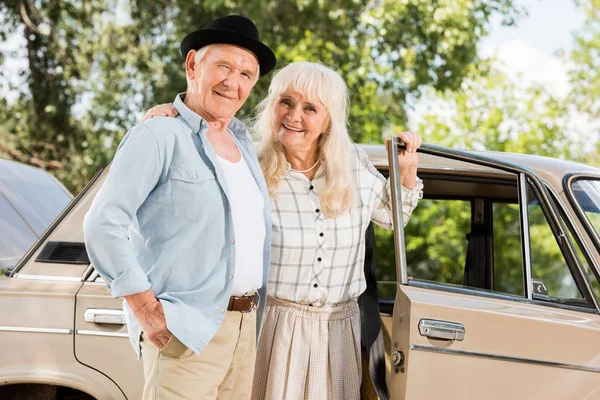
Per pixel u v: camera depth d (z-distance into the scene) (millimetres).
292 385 3076
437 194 4145
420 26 11109
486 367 2963
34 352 3207
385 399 3086
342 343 3158
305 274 3092
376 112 11336
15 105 14016
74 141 13891
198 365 2691
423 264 8203
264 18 11188
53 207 4695
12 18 13836
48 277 3297
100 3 13891
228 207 2705
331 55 11508
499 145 10359
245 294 2791
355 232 3176
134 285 2521
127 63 13984
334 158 3117
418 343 2924
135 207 2592
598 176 3471
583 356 3004
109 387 3178
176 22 12820
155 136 2631
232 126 2973
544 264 7059
